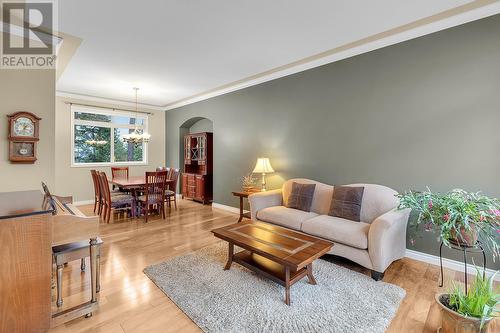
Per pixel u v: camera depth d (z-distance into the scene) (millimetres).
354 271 2613
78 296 2123
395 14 2580
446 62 2699
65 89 5410
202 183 6105
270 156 4535
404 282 2402
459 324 1564
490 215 1896
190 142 6590
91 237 1891
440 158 2762
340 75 3547
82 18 2617
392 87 3078
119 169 5883
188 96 6070
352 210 2973
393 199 2902
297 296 2135
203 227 4133
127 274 2518
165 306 2010
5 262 1494
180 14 2547
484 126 2508
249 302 2049
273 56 3672
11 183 2791
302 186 3578
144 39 3096
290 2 2357
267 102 4551
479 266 2549
